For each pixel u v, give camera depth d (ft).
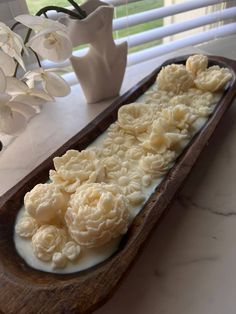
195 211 1.09
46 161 1.10
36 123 1.51
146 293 0.90
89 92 1.54
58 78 1.06
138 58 1.92
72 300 0.74
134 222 0.91
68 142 1.16
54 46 0.99
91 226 0.82
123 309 0.87
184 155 1.10
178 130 1.20
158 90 1.42
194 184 1.17
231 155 1.27
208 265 0.94
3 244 0.88
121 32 1.88
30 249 0.89
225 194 1.13
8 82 0.93
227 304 0.86
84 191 0.90
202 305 0.86
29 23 0.91
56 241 0.87
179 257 0.97
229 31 2.17
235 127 1.38
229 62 1.50
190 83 1.41
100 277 0.77
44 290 0.75
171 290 0.90
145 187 1.02
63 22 1.26
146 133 1.21
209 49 2.02
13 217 0.96
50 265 0.84
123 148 1.18
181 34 2.21
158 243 1.00
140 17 1.82
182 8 1.92
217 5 2.11
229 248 0.98
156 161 1.06
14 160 1.33
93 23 1.27
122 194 0.95
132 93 1.39
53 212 0.90
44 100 1.02
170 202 0.94
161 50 1.98
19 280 0.78
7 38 0.88
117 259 0.81
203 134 1.16
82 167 1.03
